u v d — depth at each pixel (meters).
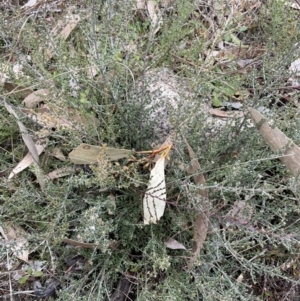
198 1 0.67
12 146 0.57
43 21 0.55
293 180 0.44
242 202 0.51
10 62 0.61
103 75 0.48
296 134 0.51
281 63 0.51
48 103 0.49
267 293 0.53
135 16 0.69
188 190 0.47
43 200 0.51
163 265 0.42
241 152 0.51
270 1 0.65
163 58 0.60
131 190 0.51
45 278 0.53
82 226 0.49
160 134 0.54
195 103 0.51
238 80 0.57
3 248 0.46
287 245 0.46
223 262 0.53
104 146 0.43
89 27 0.55
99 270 0.52
